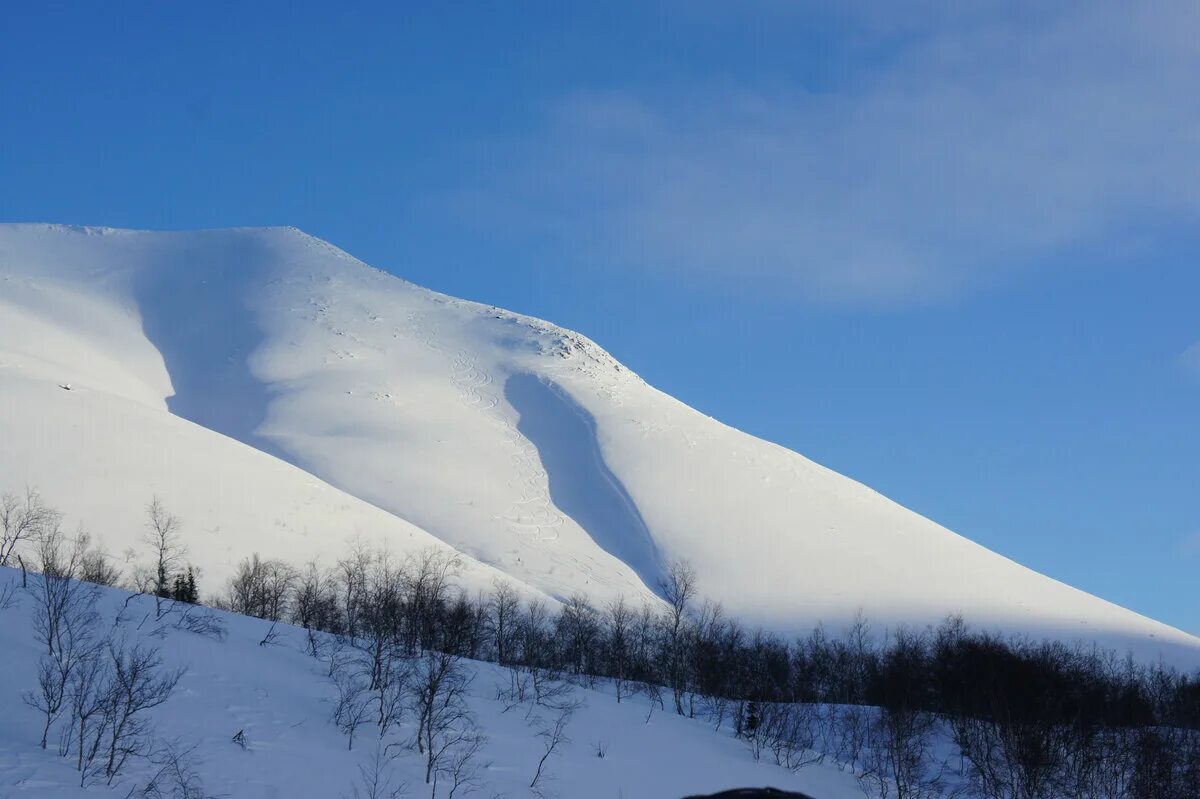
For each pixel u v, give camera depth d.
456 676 47.53
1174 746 56.28
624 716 54.03
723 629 109.00
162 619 45.28
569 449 188.50
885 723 60.00
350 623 59.56
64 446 111.06
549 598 117.69
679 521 166.88
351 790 35.59
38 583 44.38
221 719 37.84
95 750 31.94
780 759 53.62
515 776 41.09
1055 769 53.94
